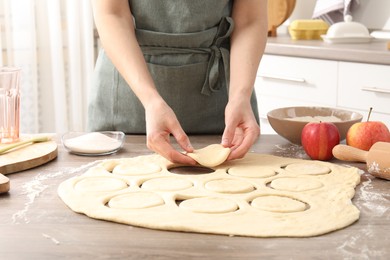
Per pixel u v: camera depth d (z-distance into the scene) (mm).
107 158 1427
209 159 1341
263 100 2879
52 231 998
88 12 3123
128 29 1561
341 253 911
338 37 2732
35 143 1487
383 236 974
